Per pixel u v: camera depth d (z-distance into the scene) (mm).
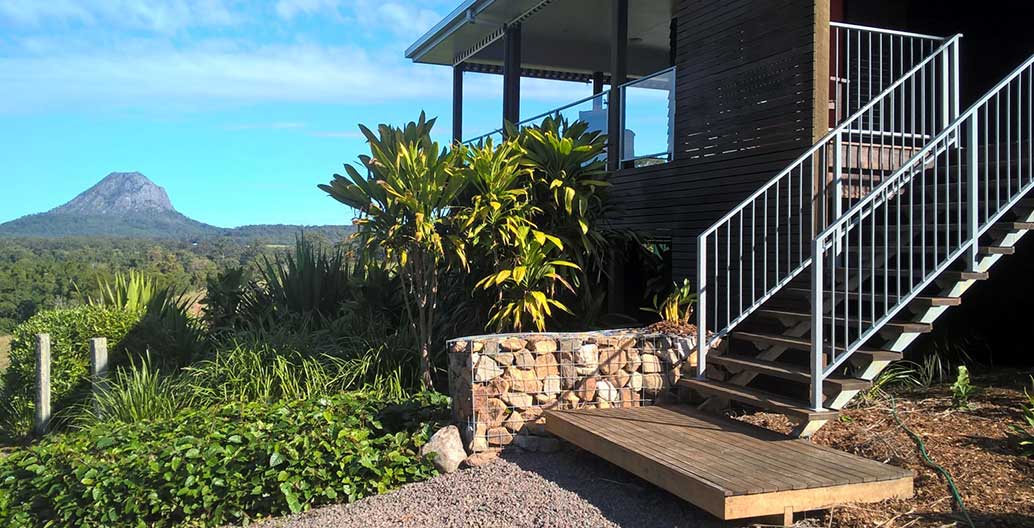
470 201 7547
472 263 7844
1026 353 7688
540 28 13070
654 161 9734
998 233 5895
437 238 6867
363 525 4914
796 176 6898
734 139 7664
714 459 4512
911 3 8906
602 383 6133
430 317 7441
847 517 4184
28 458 5805
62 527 5375
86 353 8734
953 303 5496
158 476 5441
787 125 6996
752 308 6398
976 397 6188
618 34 9867
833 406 5090
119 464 5496
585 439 5281
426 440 5949
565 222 7785
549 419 5812
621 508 4672
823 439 5465
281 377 7469
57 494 5504
